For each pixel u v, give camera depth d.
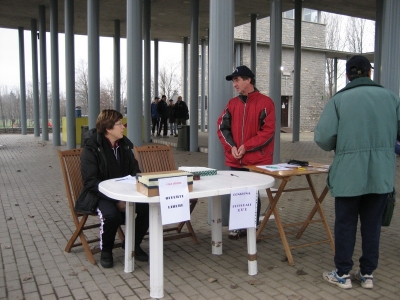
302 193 6.76
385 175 2.86
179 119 18.38
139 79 7.24
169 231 4.49
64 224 4.93
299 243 4.23
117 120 3.70
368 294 3.02
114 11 15.84
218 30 4.55
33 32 17.73
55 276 3.38
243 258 3.80
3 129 22.47
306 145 14.60
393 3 5.21
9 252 3.95
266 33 22.22
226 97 4.62
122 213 3.71
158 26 18.36
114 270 3.50
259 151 4.07
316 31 23.72
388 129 2.87
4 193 6.74
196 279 3.33
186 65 21.88
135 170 3.89
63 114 36.69
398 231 4.63
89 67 10.29
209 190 2.95
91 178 3.58
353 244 3.06
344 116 2.88
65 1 12.34
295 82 15.51
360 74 2.99
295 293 3.05
